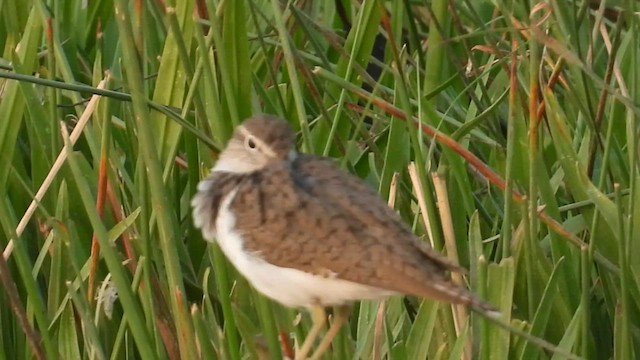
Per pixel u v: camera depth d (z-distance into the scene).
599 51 12.77
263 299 8.20
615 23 13.22
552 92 10.29
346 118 11.51
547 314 9.23
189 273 10.38
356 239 7.68
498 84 12.44
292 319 9.34
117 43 12.42
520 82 11.19
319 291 7.96
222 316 10.41
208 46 9.92
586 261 9.04
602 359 10.48
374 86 11.23
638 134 10.52
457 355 8.71
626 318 8.97
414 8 13.73
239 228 8.09
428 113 11.06
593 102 11.42
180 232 10.30
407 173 11.22
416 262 7.53
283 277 8.01
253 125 8.48
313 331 8.27
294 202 7.94
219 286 8.52
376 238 7.66
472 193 10.77
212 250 9.30
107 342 9.81
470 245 9.39
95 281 9.61
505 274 8.91
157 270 9.91
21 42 10.66
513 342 9.30
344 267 7.66
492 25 13.02
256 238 7.99
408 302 10.36
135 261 9.73
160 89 10.52
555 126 10.25
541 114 10.34
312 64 12.42
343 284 7.79
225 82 8.78
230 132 10.28
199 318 8.13
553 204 10.41
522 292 10.07
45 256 10.50
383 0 10.74
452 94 12.62
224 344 8.32
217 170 8.71
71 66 12.14
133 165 10.85
